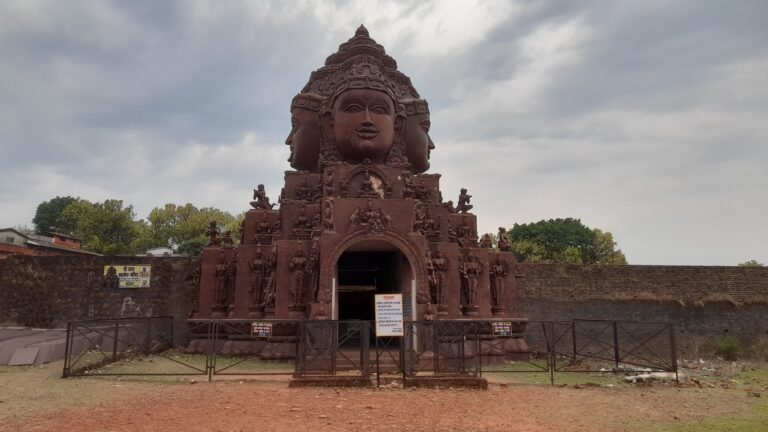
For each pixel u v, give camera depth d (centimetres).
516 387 1355
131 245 6469
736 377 1775
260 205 2352
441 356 1480
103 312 2620
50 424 895
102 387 1263
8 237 5219
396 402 1102
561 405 1129
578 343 2727
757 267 2833
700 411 1094
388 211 1895
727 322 2727
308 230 2028
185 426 880
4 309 2612
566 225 5997
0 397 1136
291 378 1420
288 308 1858
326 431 852
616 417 1021
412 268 1814
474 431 872
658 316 2750
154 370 1572
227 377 1448
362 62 2458
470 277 2066
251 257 2077
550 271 2825
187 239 6931
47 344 1697
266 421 917
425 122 2564
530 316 2756
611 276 2822
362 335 1331
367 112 2286
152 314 2617
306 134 2503
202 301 2139
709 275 2825
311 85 2656
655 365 1586
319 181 2297
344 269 2627
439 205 2225
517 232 6166
